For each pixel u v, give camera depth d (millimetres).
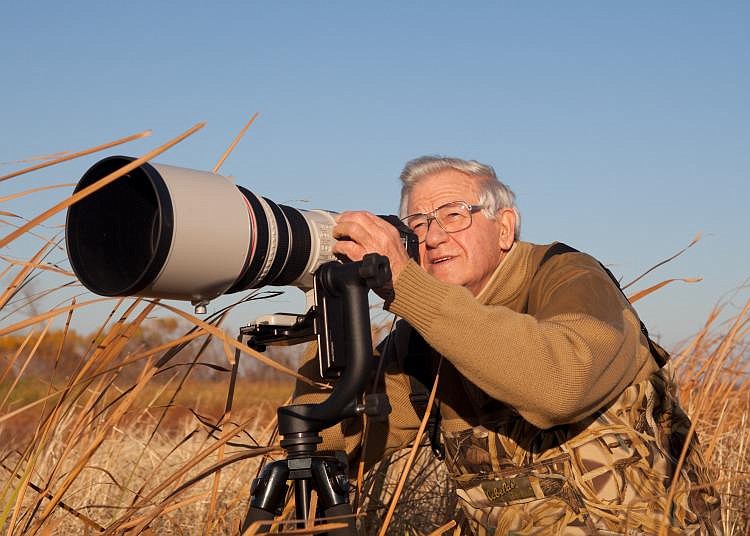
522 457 2305
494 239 2525
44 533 1954
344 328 1978
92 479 3404
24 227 1539
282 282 2115
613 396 2137
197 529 3145
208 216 1818
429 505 3311
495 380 1925
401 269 2010
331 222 2184
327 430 2484
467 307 1944
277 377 7680
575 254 2375
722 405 3748
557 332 1956
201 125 1596
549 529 2240
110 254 1917
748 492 3254
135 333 2080
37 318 1659
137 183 1895
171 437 4938
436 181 2535
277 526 2131
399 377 2615
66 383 2098
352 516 1975
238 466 3436
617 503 2176
